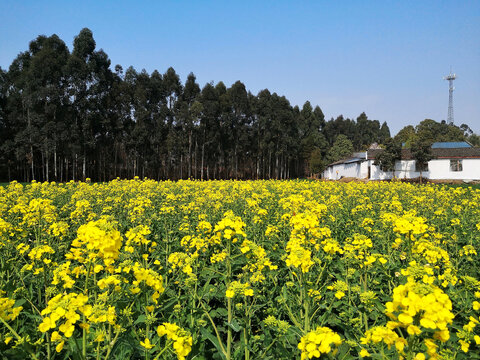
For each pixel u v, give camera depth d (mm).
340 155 94688
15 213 8008
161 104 57688
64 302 2301
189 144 58344
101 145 50094
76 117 44938
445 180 40938
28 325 3322
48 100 41781
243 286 3016
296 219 4473
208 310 3518
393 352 2855
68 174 52438
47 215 6449
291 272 4152
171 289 4113
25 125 46688
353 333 3363
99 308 2486
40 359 2832
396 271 4395
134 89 54812
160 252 5512
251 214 8594
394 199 13109
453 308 3844
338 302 3787
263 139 66000
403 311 1849
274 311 3543
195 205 9500
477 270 5117
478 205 11773
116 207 10172
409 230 4203
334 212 9680
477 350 3031
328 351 1962
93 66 46344
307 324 3195
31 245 5984
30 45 49344
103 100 49750
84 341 2414
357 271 4375
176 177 64562
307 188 20297
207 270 4371
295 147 74375
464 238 7246
